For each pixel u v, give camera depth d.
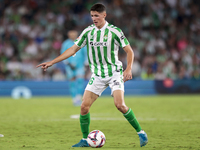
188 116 32.44
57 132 22.80
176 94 65.81
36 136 21.16
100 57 17.92
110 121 28.42
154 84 65.06
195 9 87.75
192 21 86.06
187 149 16.89
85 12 82.38
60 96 61.53
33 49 72.62
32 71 68.19
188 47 79.44
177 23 84.88
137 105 43.91
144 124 26.80
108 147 17.55
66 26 79.06
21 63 68.81
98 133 17.39
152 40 79.44
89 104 17.70
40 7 81.19
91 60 18.25
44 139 20.05
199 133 22.31
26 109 39.16
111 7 84.38
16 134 21.95
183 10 86.88
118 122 27.78
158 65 72.56
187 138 20.34
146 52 76.81
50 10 81.12
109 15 82.62
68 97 58.94
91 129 24.12
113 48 17.86
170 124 26.78
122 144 18.42
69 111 36.88
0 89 60.69
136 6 85.75
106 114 33.91
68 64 41.41
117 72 17.89
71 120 29.28
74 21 80.31
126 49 17.72
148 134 21.94
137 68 72.00
